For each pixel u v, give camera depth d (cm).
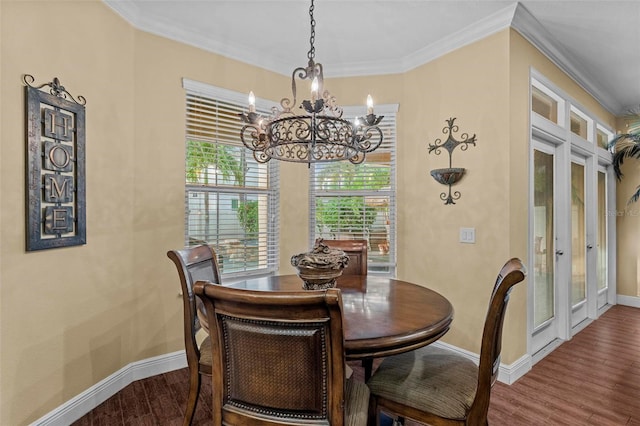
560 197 327
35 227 174
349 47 292
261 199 314
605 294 458
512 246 244
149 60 248
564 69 315
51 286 184
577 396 224
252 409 105
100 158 214
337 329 93
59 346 189
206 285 100
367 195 329
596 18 248
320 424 99
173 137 260
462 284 270
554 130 301
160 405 211
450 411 128
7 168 163
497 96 247
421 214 301
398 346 127
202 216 279
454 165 275
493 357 125
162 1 228
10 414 165
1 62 161
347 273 258
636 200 437
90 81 207
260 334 99
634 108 443
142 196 243
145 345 246
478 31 257
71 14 195
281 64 319
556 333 329
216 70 282
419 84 303
